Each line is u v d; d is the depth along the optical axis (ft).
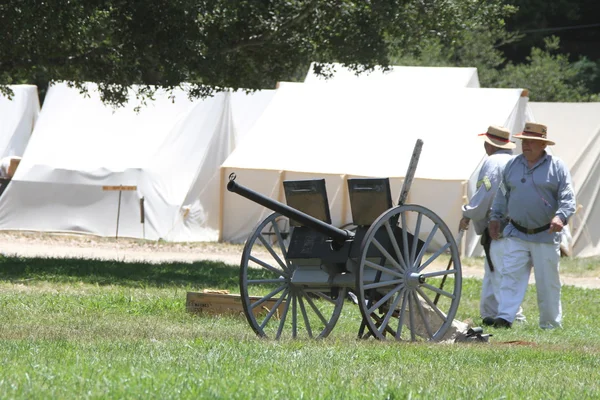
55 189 246.06
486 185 107.24
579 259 226.17
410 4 160.56
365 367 59.36
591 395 52.65
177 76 150.71
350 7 155.74
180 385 49.29
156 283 134.31
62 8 140.15
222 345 66.80
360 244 76.13
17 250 201.57
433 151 223.92
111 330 79.77
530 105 253.24
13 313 93.76
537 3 493.77
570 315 120.16
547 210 101.04
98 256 193.98
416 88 244.01
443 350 70.69
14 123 281.13
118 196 242.78
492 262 107.96
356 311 107.34
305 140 235.61
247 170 231.50
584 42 515.91
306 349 67.05
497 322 103.50
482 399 49.60
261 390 48.78
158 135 249.75
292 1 156.97
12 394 45.80
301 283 78.33
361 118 238.27
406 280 77.61
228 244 229.86
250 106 256.11
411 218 217.36
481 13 164.96
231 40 159.53
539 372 61.62
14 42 147.95
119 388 47.75
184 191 239.91
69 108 260.21
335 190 224.74
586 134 243.60
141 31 150.51
